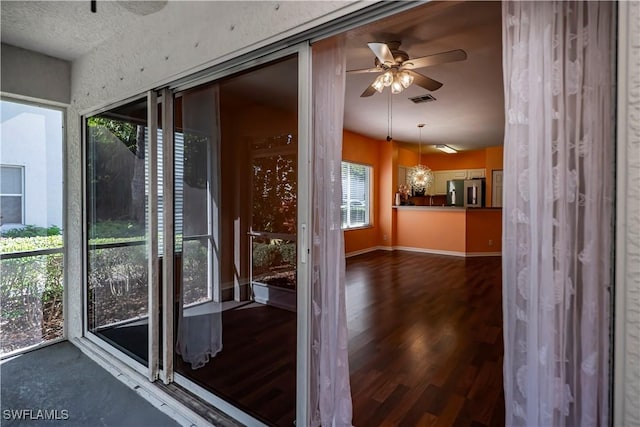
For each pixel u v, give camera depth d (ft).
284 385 6.30
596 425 3.24
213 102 7.24
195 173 7.59
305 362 5.16
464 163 29.43
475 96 13.65
